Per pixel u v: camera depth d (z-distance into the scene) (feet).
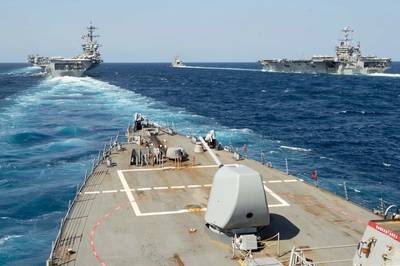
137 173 107.96
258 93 512.22
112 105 338.95
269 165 117.29
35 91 451.94
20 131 237.25
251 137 238.89
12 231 115.96
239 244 67.41
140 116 167.02
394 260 49.80
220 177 69.51
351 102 436.76
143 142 139.13
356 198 148.87
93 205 86.53
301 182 103.04
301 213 83.76
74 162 179.52
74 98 385.70
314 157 203.10
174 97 433.89
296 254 60.54
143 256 65.82
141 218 80.18
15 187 149.48
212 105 377.71
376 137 255.70
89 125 255.70
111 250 67.62
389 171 183.21
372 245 53.06
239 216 67.36
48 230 116.78
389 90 563.89
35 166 173.78
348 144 234.38
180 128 253.24
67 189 146.61
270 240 71.56
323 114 349.41
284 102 427.33
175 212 83.10
